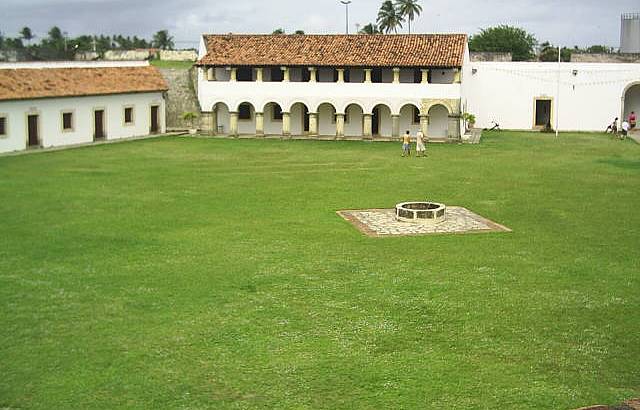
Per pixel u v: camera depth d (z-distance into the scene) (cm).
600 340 1169
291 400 965
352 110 4412
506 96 4909
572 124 4859
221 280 1470
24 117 3638
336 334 1191
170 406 947
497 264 1600
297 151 3644
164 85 4578
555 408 940
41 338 1158
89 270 1527
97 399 962
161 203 2264
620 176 2834
